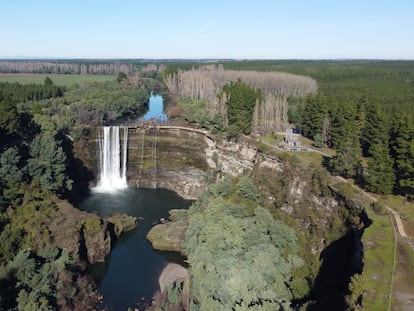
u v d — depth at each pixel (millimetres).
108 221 93562
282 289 57906
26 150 100188
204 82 193125
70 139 124188
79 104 148875
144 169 128875
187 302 63875
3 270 60812
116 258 82812
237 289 54562
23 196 84938
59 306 61531
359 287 46219
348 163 84375
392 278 47969
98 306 66250
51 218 80375
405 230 60812
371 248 55156
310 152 106375
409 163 73438
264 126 128250
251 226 69375
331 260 68000
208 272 61812
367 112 113062
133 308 65875
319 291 60125
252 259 61625
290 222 80750
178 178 126312
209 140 123250
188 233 81125
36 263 66125
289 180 90875
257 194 89438
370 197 74875
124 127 126438
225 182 93375
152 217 103625
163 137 127875
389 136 91375
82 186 123938
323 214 79562
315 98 123438
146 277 75875
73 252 73812
